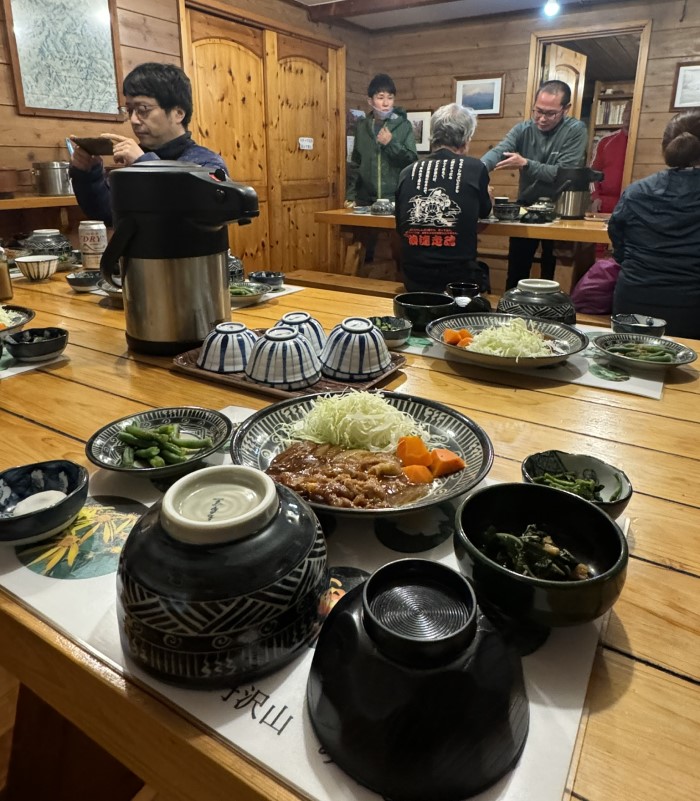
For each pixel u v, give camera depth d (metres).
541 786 0.45
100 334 1.63
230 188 1.31
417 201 3.00
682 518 0.80
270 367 1.20
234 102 4.71
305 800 0.45
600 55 5.73
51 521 0.72
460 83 5.66
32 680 0.65
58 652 0.59
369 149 5.04
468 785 0.44
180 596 0.51
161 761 0.53
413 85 5.93
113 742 0.58
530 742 0.49
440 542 0.74
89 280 2.11
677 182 2.53
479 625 0.48
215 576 0.52
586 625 0.62
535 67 5.23
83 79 3.63
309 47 5.27
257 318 1.76
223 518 0.56
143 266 1.36
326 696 0.48
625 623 0.62
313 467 0.85
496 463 0.93
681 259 2.56
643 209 2.62
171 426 0.96
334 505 0.75
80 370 1.35
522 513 0.70
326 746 0.48
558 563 0.62
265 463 0.89
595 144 6.19
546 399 1.19
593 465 0.83
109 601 0.65
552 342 1.47
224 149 4.73
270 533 0.56
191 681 0.53
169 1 4.05
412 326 1.60
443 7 5.15
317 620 0.59
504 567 0.58
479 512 0.67
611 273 3.09
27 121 3.42
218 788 0.49
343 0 5.05
